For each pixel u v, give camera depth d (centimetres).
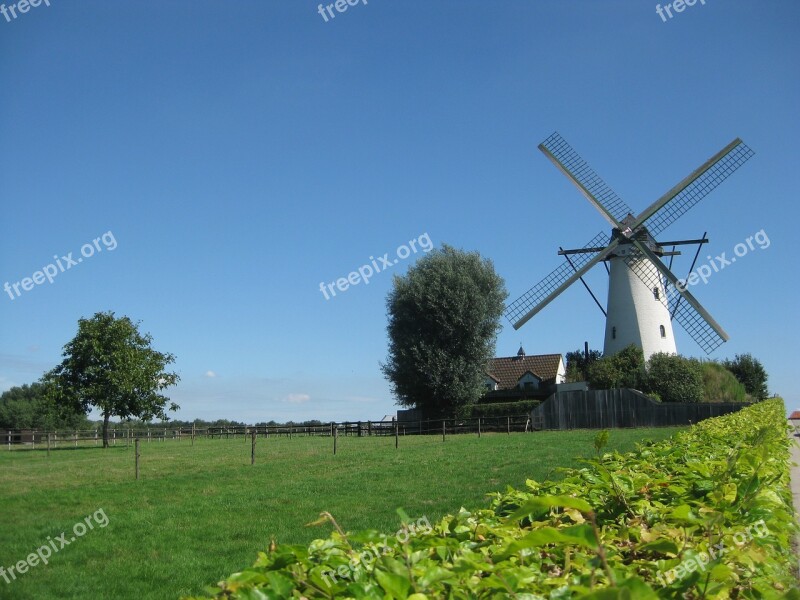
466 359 4988
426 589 272
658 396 4375
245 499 1440
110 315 4175
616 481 437
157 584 849
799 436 2478
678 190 4438
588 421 4425
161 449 3397
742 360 6481
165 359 4297
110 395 4016
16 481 1919
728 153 4394
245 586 269
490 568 277
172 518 1245
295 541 1038
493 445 2791
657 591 275
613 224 4528
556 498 254
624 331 4506
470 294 4984
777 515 396
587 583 271
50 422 6856
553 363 6300
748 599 296
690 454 639
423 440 3497
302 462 2242
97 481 1856
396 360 5072
